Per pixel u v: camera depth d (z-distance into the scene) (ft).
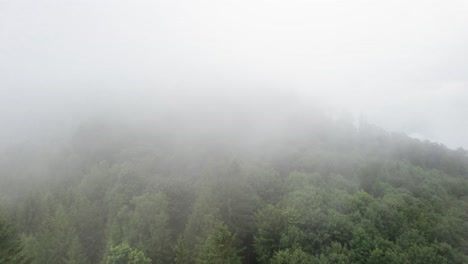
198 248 117.08
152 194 164.45
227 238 105.60
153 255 120.57
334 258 111.55
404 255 114.21
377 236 127.34
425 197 210.59
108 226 142.41
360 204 153.79
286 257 107.86
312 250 122.31
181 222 171.01
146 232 136.56
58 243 126.62
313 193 163.43
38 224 159.53
